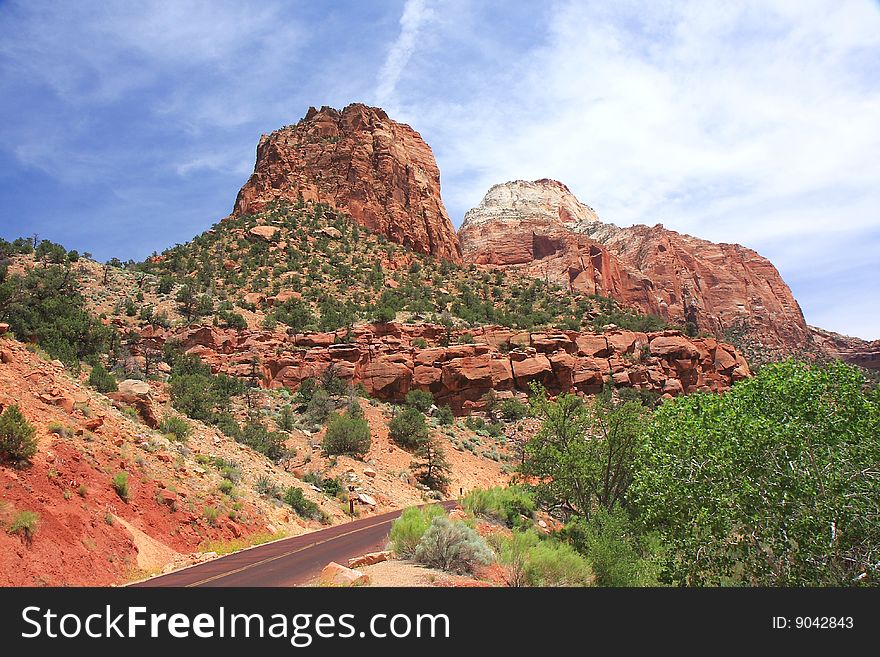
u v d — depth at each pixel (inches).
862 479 422.3
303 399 2349.9
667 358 3644.2
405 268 4958.2
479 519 820.0
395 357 3046.3
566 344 3437.5
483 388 3029.0
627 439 928.3
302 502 1048.8
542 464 1000.9
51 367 856.3
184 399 1382.9
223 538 755.4
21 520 469.7
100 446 703.1
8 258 3068.4
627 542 633.0
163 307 3174.2
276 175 5920.3
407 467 1792.6
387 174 6279.5
